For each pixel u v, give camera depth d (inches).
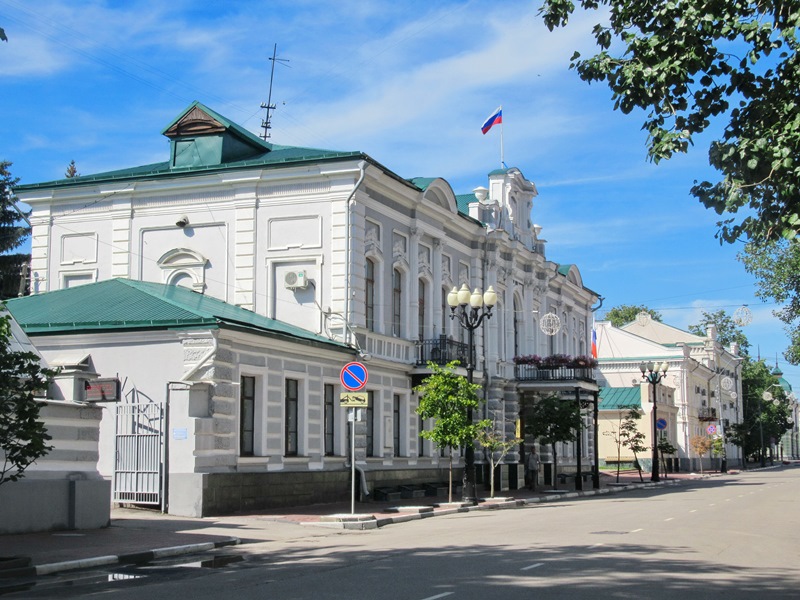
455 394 1219.9
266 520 911.7
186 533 764.0
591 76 526.6
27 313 1087.0
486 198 1765.5
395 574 518.6
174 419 951.0
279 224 1294.3
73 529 768.9
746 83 498.3
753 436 4232.3
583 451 2333.9
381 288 1341.0
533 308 1952.5
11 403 567.5
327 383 1211.9
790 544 724.0
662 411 3073.3
